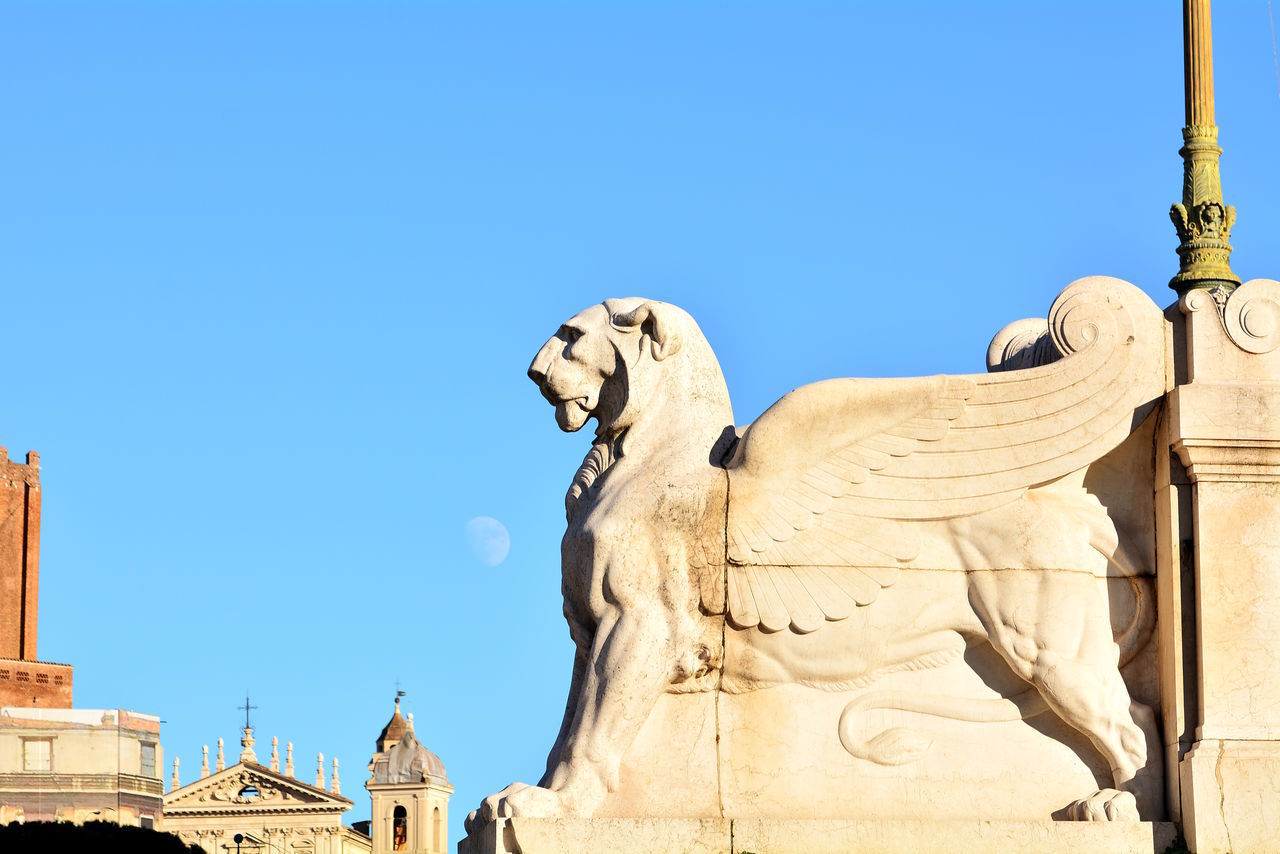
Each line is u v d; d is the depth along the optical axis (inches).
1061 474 448.5
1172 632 442.6
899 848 431.5
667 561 440.8
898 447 449.1
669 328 451.2
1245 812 429.1
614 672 435.2
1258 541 442.6
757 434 443.8
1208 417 442.0
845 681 446.9
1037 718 448.8
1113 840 432.1
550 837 420.8
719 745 442.0
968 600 449.1
